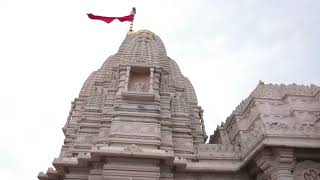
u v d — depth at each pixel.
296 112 23.70
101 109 27.72
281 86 25.53
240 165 23.52
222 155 24.66
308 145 20.77
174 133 26.52
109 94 28.09
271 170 20.80
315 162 21.94
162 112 26.81
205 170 23.30
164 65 32.78
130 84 28.11
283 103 24.58
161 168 22.50
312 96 25.02
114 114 25.09
